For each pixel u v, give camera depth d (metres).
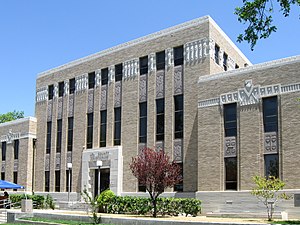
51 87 40.56
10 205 36.38
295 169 22.97
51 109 39.97
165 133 30.31
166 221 19.66
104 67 35.66
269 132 24.36
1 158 43.38
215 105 26.62
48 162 39.06
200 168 26.52
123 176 32.31
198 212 25.53
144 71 32.78
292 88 23.78
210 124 26.62
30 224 23.78
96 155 34.28
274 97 24.53
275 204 23.00
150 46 32.53
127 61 33.91
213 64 29.28
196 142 28.48
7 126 43.22
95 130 35.25
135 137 32.19
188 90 29.55
